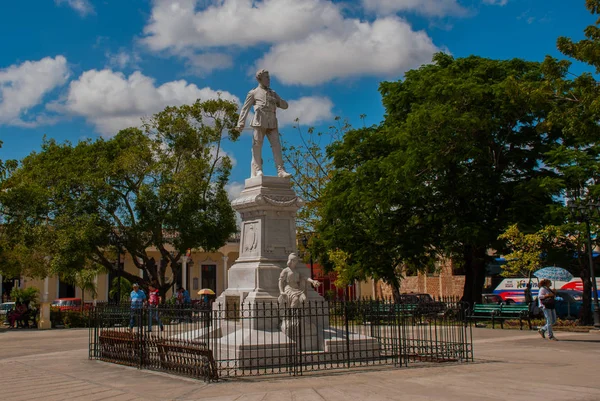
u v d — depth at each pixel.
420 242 29.38
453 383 9.81
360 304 13.42
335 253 34.31
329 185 32.09
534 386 9.46
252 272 13.75
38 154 37.59
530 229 25.83
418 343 13.91
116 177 35.41
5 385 10.82
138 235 35.50
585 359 13.31
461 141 26.62
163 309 12.42
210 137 37.03
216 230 36.53
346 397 8.69
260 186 14.49
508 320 25.55
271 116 15.32
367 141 30.91
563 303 28.56
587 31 22.06
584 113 22.44
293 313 12.23
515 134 28.52
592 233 24.44
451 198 28.75
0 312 37.50
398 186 27.00
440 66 31.38
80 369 12.79
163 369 12.02
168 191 34.75
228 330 13.76
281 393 9.10
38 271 38.62
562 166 25.89
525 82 24.88
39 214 33.38
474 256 29.92
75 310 31.38
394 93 31.69
